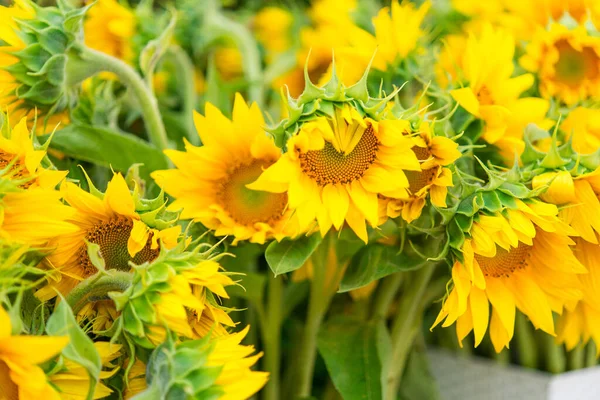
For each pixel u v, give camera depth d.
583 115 1.16
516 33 1.24
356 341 1.17
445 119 1.06
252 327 1.24
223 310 1.07
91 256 1.00
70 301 1.01
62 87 1.11
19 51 1.08
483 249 1.03
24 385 0.92
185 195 1.09
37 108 1.11
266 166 1.09
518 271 1.10
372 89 1.17
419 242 1.10
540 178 1.06
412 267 1.10
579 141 1.16
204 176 1.08
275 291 1.20
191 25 1.41
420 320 1.23
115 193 1.03
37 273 0.98
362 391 1.15
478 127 1.12
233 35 1.39
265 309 1.22
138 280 0.99
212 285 1.01
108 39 1.32
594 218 1.06
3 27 1.09
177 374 0.96
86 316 1.04
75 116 1.19
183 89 1.35
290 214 1.06
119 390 1.02
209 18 1.40
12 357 0.92
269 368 1.21
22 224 0.98
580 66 1.20
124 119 1.36
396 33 1.17
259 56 1.45
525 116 1.13
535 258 1.10
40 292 1.03
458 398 1.33
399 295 1.28
